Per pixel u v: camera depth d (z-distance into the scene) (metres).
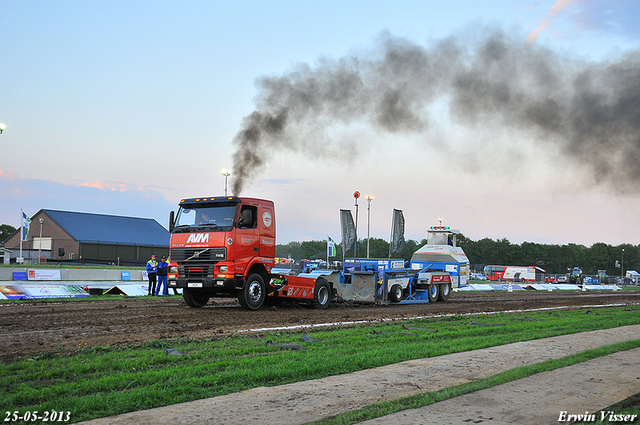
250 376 7.05
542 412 5.83
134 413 5.54
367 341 10.44
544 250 131.75
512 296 33.81
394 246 25.73
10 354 8.46
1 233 128.62
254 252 16.53
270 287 17.17
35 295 20.36
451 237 30.42
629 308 22.42
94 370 7.40
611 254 140.88
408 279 23.39
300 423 5.32
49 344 9.48
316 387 6.77
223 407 5.80
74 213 79.75
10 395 5.94
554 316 17.61
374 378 7.34
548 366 8.22
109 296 22.41
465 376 7.58
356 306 20.77
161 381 6.75
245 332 11.53
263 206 17.02
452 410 5.83
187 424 5.21
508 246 131.25
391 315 16.59
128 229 82.50
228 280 15.65
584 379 7.47
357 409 5.80
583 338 11.67
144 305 18.12
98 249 75.06
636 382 7.31
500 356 9.19
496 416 5.64
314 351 9.12
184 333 11.24
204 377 6.83
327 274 20.06
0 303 17.59
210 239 15.98
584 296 35.97
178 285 16.34
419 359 8.83
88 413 5.46
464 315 17.20
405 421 5.40
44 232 76.88
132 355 8.45
